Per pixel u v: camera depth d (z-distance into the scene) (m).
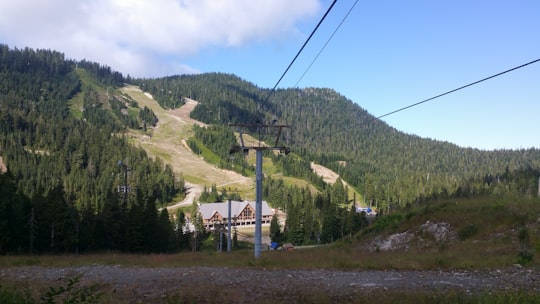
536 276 16.22
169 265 23.00
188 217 131.88
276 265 21.53
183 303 12.41
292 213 95.50
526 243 22.12
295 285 15.19
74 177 138.12
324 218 94.62
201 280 16.75
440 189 141.62
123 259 26.83
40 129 189.62
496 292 12.30
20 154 155.12
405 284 15.14
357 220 88.19
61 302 11.95
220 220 128.75
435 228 31.17
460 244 26.52
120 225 60.88
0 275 19.39
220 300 12.65
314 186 195.25
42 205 55.69
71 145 175.38
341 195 160.25
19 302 10.03
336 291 13.86
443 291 13.04
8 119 189.75
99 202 92.88
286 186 176.62
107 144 180.25
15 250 50.25
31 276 18.98
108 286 15.53
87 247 58.91
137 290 14.53
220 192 177.75
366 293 13.17
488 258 20.30
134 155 175.00
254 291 14.02
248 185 194.50
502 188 111.44
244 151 31.50
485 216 29.20
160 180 161.12
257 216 29.50
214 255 30.72
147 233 59.88
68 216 56.06
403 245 31.61
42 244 55.19
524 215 27.09
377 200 161.00
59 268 22.23
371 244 34.97
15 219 50.53
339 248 36.38
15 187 55.75
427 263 19.73
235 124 31.97
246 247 92.88
